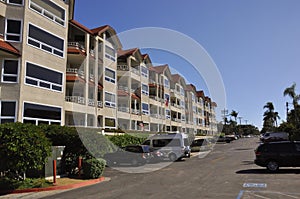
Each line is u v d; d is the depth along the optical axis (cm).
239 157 2877
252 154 3216
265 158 1739
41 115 2267
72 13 2898
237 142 7019
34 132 1264
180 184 1307
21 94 2108
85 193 1137
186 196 1023
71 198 1045
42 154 1253
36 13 2322
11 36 2158
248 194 1035
